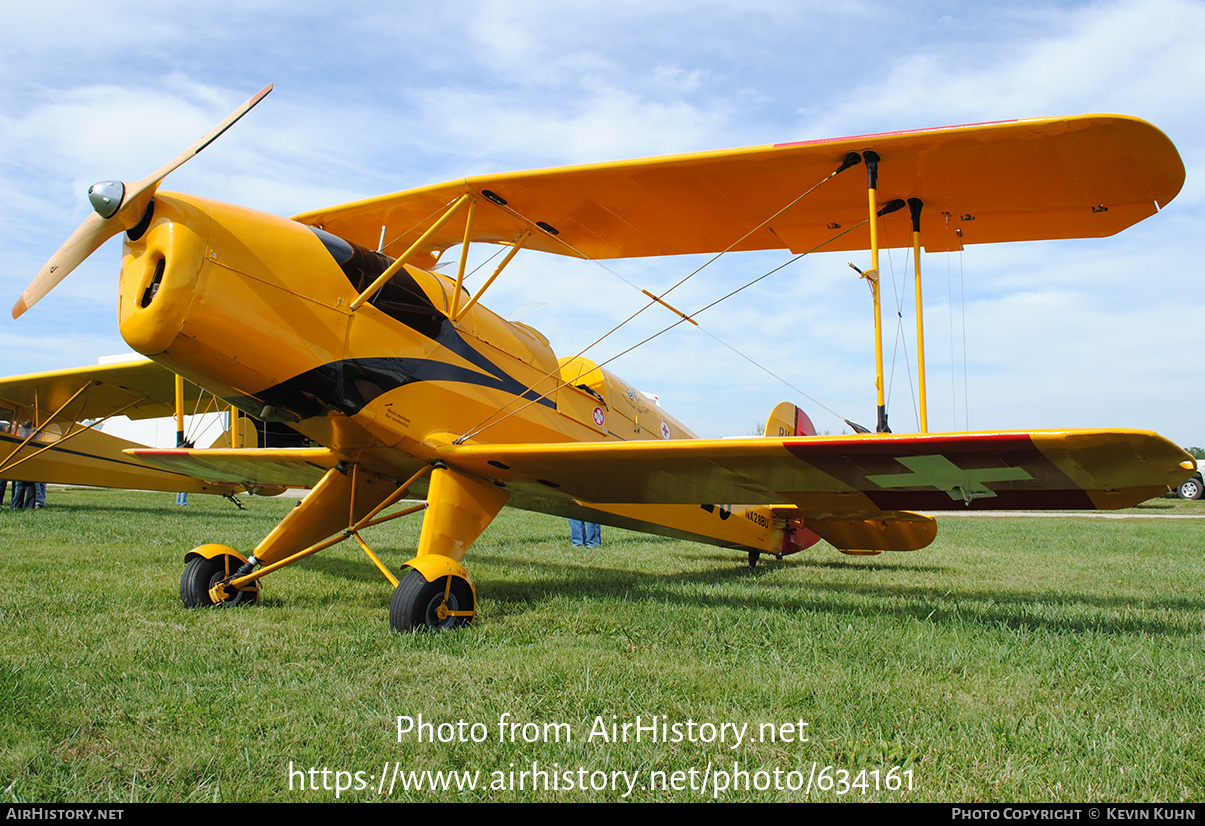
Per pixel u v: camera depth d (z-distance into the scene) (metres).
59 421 12.30
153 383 10.59
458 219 5.34
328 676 2.97
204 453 6.73
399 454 4.82
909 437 3.85
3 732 2.30
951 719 2.54
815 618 4.28
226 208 3.99
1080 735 2.38
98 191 3.70
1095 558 8.77
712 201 5.00
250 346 3.96
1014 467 4.09
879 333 4.30
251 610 4.41
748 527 8.26
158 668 3.05
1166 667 3.27
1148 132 3.97
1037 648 3.57
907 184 4.70
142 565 6.01
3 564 5.88
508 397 5.32
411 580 3.95
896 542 8.20
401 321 4.64
